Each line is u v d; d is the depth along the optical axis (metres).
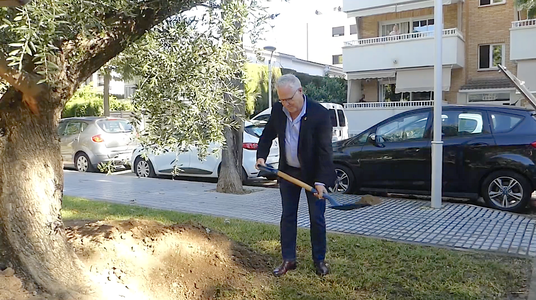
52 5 2.36
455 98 19.58
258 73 22.09
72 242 3.92
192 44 3.83
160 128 4.00
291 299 3.64
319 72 36.53
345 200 8.23
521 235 5.80
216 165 11.14
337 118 15.29
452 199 9.05
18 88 2.81
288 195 4.18
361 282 3.96
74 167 14.12
